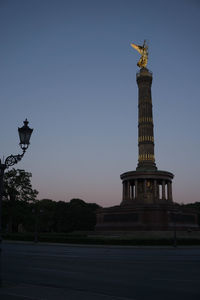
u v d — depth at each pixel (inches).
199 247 2000.5
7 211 3489.2
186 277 818.2
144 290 647.1
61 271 907.4
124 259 1263.5
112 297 570.9
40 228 5162.4
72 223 5098.4
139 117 3567.9
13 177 3563.0
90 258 1298.0
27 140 751.7
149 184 3371.1
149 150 3440.0
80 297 564.4
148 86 3617.1
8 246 2074.3
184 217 3061.0
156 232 2726.4
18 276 811.4
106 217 3179.1
